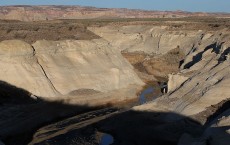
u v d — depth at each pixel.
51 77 43.19
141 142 30.91
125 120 35.75
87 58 49.59
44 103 38.88
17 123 34.22
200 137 27.08
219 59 41.59
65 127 35.16
